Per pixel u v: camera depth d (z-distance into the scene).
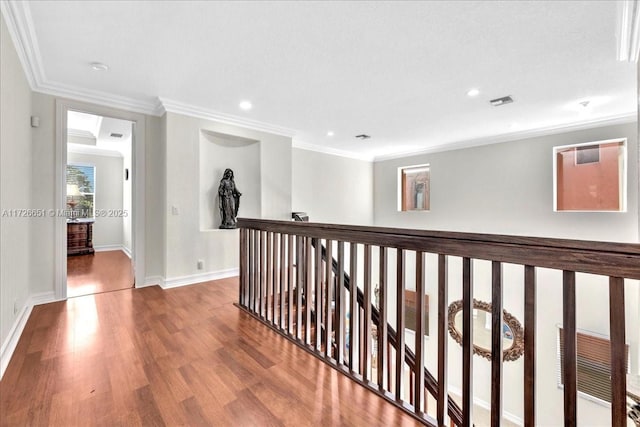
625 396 0.91
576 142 4.37
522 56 2.50
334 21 2.05
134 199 3.76
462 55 2.49
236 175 4.54
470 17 2.00
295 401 1.58
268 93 3.36
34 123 2.92
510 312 4.73
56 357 2.00
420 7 1.90
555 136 4.56
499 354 1.19
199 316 2.77
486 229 5.35
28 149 2.78
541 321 4.48
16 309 2.31
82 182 6.51
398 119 4.29
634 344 3.74
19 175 2.41
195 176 3.88
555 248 1.04
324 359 1.99
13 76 2.15
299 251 2.31
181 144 3.74
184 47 2.39
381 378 1.65
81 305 3.04
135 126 3.66
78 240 6.14
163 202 3.72
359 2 1.86
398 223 6.79
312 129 4.85
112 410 1.49
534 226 4.77
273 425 1.40
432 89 3.21
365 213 7.13
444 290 1.37
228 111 3.97
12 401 1.54
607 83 3.01
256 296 2.80
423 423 1.40
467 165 5.63
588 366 4.12
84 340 2.26
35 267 3.02
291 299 2.39
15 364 1.91
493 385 1.21
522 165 4.91
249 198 4.64
